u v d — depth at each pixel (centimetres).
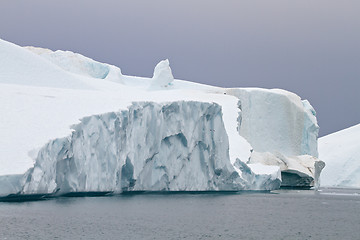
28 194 6366
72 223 5566
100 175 7944
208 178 10569
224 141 10825
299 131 17025
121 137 8400
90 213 6369
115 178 8162
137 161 8900
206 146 10469
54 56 17388
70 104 8350
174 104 9738
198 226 5994
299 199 11112
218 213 7369
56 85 11762
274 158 14450
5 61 11594
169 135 9650
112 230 5319
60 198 7912
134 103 8925
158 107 9362
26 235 4828
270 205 9156
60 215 6012
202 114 10362
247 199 10250
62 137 7006
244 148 12319
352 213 8288
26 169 6144
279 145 16638
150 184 9394
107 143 8025
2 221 5428
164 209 7400
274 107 16762
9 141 6681
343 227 6500
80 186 7619
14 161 6262
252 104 16712
